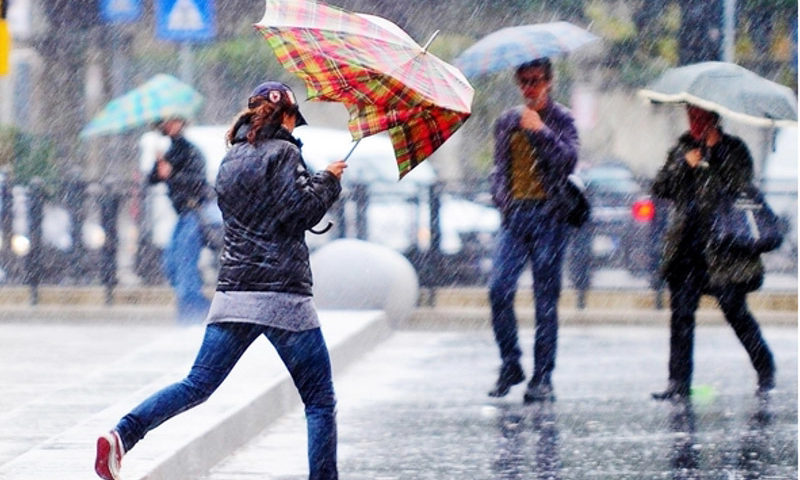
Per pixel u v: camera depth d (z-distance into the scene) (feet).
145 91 149.38
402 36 60.44
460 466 72.38
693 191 92.73
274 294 59.41
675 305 93.40
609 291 156.97
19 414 81.00
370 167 183.62
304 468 72.69
